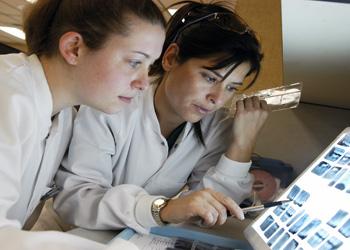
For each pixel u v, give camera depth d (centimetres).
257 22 79
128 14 56
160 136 86
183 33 77
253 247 58
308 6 56
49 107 64
